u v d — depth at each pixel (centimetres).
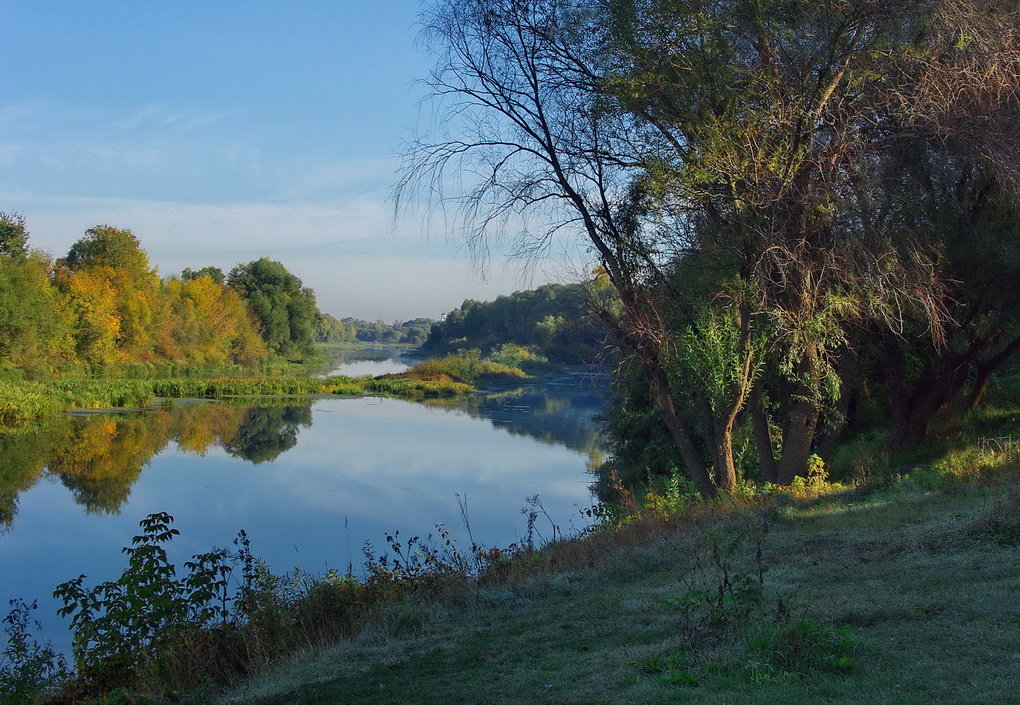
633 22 1447
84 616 822
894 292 1494
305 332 14062
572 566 1041
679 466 2295
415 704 571
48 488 2497
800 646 544
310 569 1515
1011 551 789
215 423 4516
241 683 727
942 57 1467
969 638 554
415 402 6266
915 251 1546
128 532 1927
